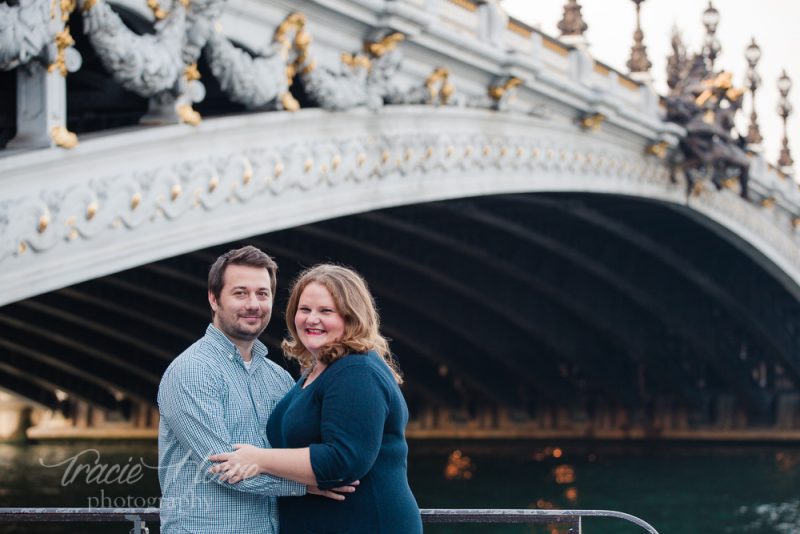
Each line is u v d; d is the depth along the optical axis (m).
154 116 18.31
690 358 70.44
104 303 49.31
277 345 53.38
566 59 37.31
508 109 31.97
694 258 57.12
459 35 27.48
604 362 66.06
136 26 17.78
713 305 66.12
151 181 17.83
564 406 70.25
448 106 28.69
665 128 44.28
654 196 46.12
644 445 70.06
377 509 7.53
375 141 25.08
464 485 49.69
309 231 40.97
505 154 32.53
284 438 7.71
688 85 51.38
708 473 54.66
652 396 71.44
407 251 47.12
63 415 73.25
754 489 48.19
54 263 16.09
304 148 22.16
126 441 72.38
